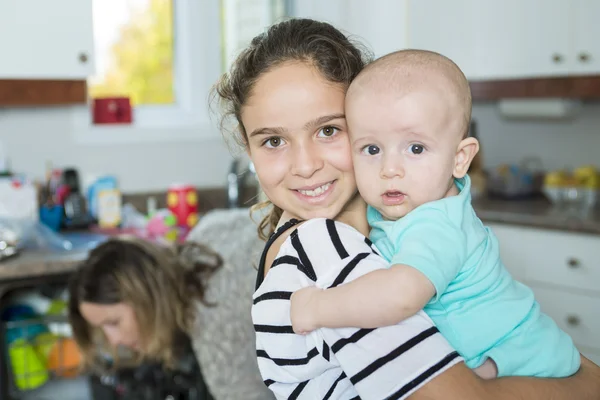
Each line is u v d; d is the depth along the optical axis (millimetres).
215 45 3674
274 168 967
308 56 945
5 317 2562
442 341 859
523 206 3207
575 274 2848
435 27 3486
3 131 3143
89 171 3340
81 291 2023
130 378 2350
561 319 2906
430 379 831
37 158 3221
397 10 3625
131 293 1977
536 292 2965
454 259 906
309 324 868
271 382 957
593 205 3170
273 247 995
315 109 938
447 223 930
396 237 942
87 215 3148
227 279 2043
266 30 1029
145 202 3428
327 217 980
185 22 3613
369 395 835
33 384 2566
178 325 2014
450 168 966
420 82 937
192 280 2021
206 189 3564
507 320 984
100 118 3402
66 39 2869
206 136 3586
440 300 969
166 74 3643
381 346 842
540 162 3637
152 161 3479
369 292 845
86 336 2152
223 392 2025
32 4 2789
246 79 956
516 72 3295
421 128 931
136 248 2027
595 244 2785
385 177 953
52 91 3000
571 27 3094
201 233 2203
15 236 2658
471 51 3420
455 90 954
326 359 883
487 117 3807
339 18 3812
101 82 3520
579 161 3512
